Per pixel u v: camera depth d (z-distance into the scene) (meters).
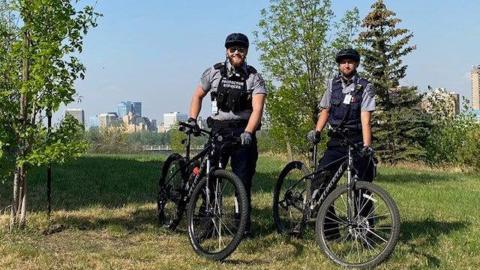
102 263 4.91
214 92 5.88
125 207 7.91
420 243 5.96
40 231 5.98
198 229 5.41
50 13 5.71
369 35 28.67
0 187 9.47
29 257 5.03
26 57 5.70
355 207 5.13
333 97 5.82
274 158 23.91
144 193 9.55
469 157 21.33
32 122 5.84
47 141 5.82
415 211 8.26
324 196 5.64
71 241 5.71
